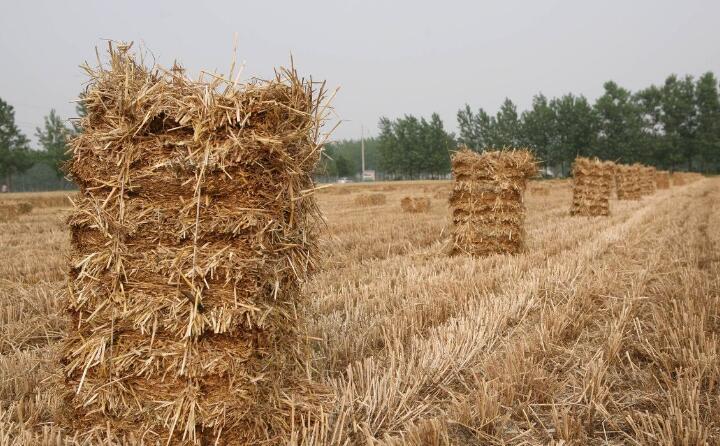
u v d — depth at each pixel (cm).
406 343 427
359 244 994
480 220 867
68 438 277
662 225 1264
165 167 273
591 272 671
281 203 287
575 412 319
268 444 279
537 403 330
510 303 512
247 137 274
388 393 322
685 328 413
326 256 838
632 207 1942
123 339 280
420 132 8762
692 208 1778
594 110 8056
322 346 410
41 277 711
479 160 867
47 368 367
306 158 308
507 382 338
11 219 1881
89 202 280
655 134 8438
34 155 6844
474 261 751
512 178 860
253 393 280
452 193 885
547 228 1203
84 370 276
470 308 482
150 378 275
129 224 273
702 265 744
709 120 8006
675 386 341
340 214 1758
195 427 271
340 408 312
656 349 397
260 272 280
